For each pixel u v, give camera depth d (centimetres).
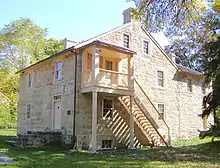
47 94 1856
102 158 1112
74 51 1568
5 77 3297
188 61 3825
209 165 924
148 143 1773
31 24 3753
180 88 2267
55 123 1723
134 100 1702
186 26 1201
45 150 1378
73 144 1473
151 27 1218
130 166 896
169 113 2111
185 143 1909
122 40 1836
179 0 1134
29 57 3547
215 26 1268
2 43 3388
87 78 1512
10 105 3322
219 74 1441
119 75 1673
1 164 902
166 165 923
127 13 1959
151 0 1163
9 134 2428
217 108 1597
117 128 1669
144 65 1962
